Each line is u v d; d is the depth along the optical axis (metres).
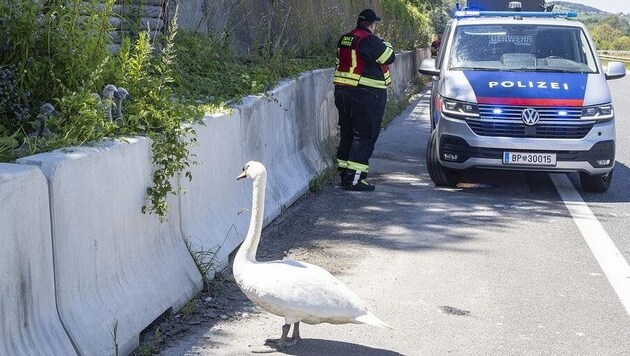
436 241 8.53
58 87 6.33
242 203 8.23
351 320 5.15
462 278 7.28
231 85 9.53
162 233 6.22
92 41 6.56
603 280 7.32
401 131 17.45
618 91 31.98
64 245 4.76
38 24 6.32
